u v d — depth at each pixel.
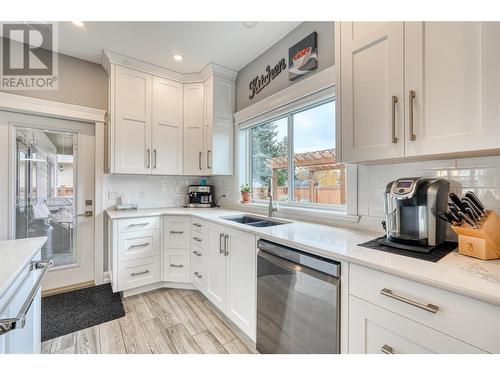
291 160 2.33
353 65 1.33
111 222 2.36
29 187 2.38
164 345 1.64
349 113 1.35
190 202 3.18
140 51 2.46
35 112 2.34
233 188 2.95
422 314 0.82
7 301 0.83
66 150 2.57
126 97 2.57
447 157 1.16
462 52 0.94
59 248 2.53
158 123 2.77
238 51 2.47
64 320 1.94
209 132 2.80
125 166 2.56
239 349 1.60
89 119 2.60
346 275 1.06
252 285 1.60
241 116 2.79
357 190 1.64
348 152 1.36
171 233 2.53
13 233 2.29
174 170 2.87
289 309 1.30
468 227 0.97
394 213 1.18
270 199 2.23
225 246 1.89
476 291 0.69
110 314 2.03
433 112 1.02
